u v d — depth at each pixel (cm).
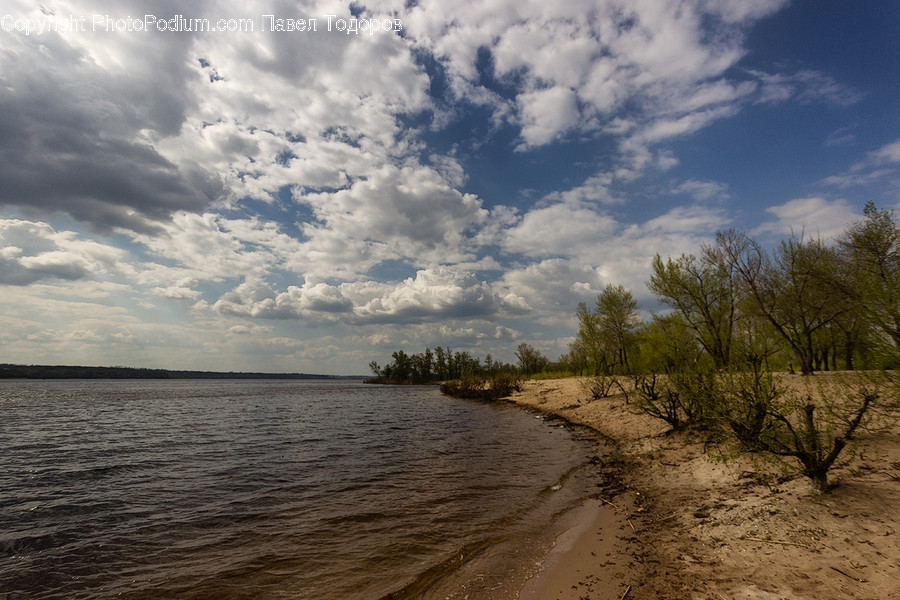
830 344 2038
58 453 1780
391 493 1069
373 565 666
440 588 583
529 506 941
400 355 12912
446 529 814
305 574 643
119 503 1047
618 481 1088
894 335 802
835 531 566
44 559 721
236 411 3850
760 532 625
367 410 3788
